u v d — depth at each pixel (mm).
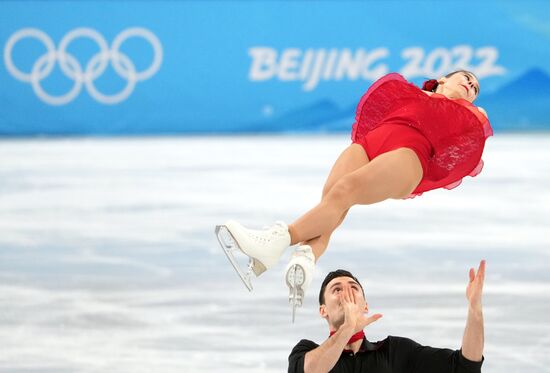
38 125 43531
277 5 42844
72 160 38125
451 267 23641
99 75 43312
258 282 23172
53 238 27188
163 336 19406
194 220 28656
